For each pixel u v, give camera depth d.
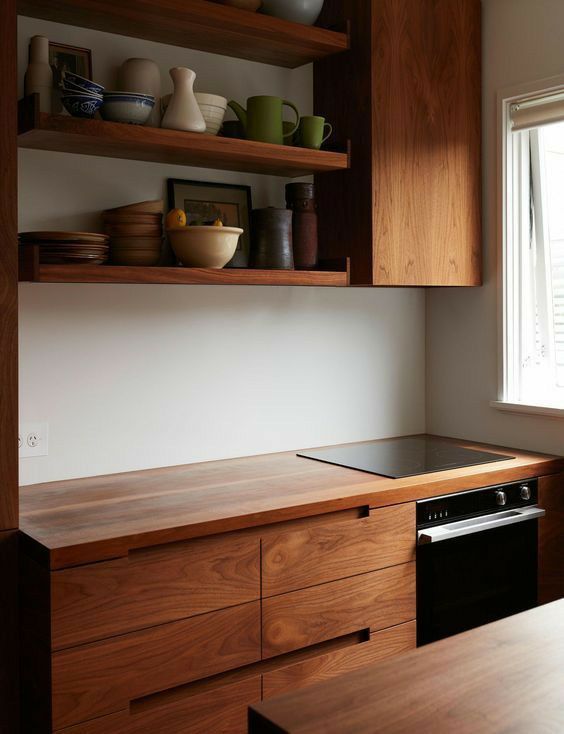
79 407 2.57
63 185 2.50
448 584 2.64
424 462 2.84
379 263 2.83
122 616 1.95
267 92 2.95
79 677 1.89
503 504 2.75
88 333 2.58
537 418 3.10
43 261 2.20
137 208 2.44
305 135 2.71
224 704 2.14
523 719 1.07
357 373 3.29
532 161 3.21
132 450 2.69
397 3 2.85
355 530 2.39
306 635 2.29
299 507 2.25
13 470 2.03
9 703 2.08
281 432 3.07
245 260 2.83
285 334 3.06
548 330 3.24
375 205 2.81
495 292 3.21
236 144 2.48
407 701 1.13
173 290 2.76
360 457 2.95
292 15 2.64
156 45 2.67
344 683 1.18
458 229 3.11
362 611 2.42
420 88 2.94
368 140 2.80
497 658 1.26
